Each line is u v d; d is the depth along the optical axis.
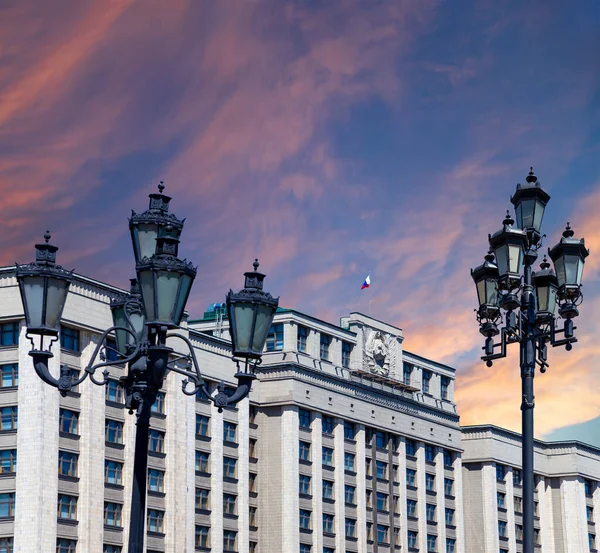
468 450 154.38
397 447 137.25
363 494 130.12
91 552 98.00
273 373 123.81
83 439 99.31
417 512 138.50
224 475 116.31
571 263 40.50
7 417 97.38
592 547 165.38
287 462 121.69
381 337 136.88
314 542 122.69
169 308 30.98
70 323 99.44
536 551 160.75
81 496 98.38
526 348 39.41
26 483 95.62
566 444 165.12
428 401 143.62
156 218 35.47
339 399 128.88
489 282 41.34
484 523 151.88
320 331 128.75
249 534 119.88
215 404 32.78
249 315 33.09
